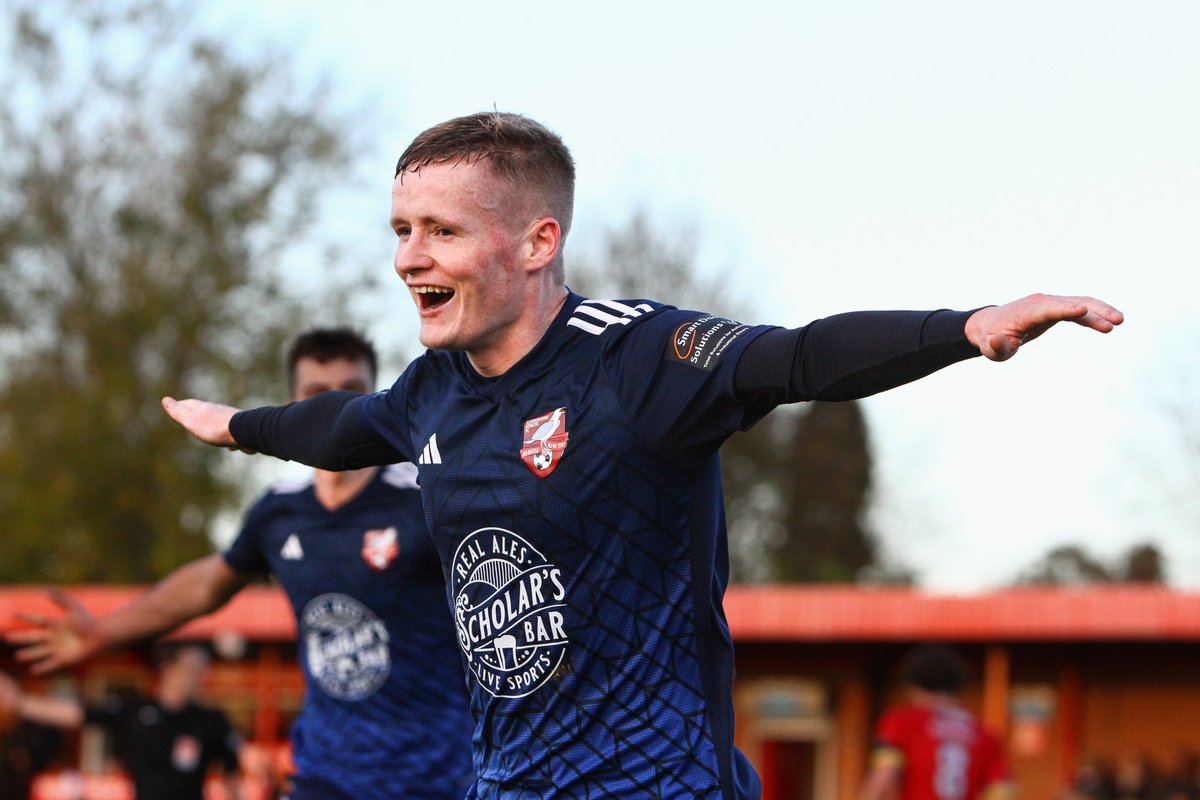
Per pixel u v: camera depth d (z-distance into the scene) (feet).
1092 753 134.00
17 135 210.79
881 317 21.13
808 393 21.49
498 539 23.84
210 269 206.08
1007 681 137.18
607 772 23.62
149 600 42.01
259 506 41.32
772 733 142.51
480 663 24.68
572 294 24.68
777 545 323.78
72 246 213.66
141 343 211.00
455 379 24.97
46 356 215.10
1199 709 131.95
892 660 140.67
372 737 39.83
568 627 23.49
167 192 209.97
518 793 24.39
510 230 23.48
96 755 137.39
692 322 22.93
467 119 24.07
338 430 27.40
